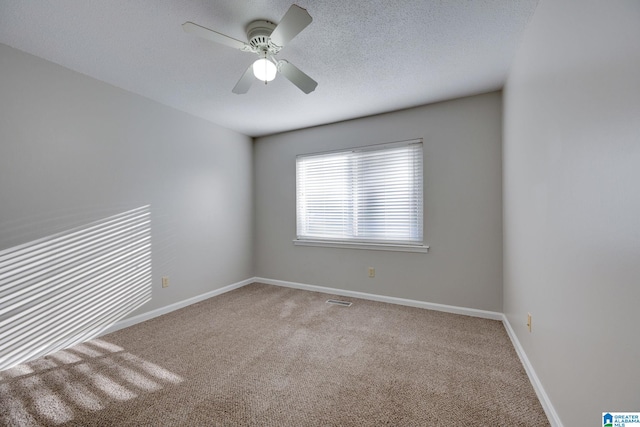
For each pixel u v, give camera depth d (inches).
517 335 82.4
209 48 77.2
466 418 55.5
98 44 75.0
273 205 160.6
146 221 109.6
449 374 70.7
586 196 41.0
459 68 89.0
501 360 77.1
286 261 156.3
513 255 87.0
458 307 113.6
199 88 102.1
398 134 124.6
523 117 73.4
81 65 86.0
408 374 70.8
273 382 68.0
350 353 81.7
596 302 38.3
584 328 41.6
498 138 106.2
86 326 90.7
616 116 33.5
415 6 61.7
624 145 32.0
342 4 60.7
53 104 84.0
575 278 44.6
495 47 77.5
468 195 111.4
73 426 54.2
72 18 64.4
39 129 81.0
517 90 79.3
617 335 33.5
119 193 100.9
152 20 65.5
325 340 90.2
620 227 32.9
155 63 84.9
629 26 30.6
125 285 101.9
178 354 81.7
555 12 51.7
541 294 60.3
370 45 76.3
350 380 68.6
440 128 115.9
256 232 166.7
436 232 117.3
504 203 101.6
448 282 115.4
